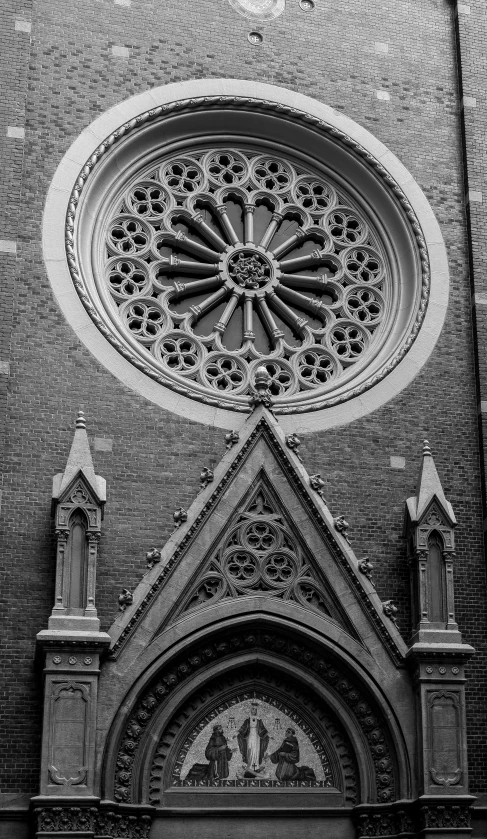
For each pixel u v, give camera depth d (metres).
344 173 28.00
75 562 22.19
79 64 26.66
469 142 28.16
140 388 24.61
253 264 26.84
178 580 22.73
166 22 27.53
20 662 22.19
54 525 22.56
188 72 27.33
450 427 25.95
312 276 27.12
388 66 28.62
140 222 26.48
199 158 27.52
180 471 24.28
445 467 25.64
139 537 23.64
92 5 27.19
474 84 28.73
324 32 28.52
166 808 21.91
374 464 25.23
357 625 23.08
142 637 22.22
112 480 23.89
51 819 20.58
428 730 22.39
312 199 27.75
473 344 26.69
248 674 23.20
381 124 28.11
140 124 26.67
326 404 25.41
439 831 21.86
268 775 22.69
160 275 26.66
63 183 25.62
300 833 22.42
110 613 22.97
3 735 21.70
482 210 27.64
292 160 28.03
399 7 29.23
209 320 26.45
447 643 22.92
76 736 21.08
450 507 23.97
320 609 23.27
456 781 22.17
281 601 23.06
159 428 24.45
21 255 24.86
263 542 23.47
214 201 27.14
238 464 23.72
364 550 24.56
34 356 24.22
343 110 28.00
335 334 26.81
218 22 27.89
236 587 23.02
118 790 21.59
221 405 24.91
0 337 23.89
